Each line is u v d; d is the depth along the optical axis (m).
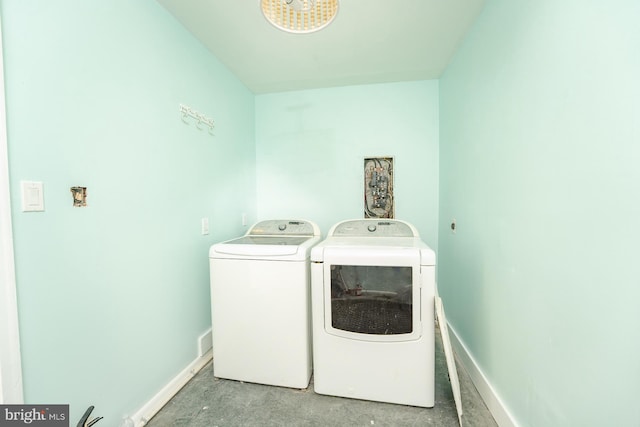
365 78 2.18
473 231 1.52
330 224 2.41
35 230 0.83
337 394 1.39
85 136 0.98
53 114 0.87
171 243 1.42
